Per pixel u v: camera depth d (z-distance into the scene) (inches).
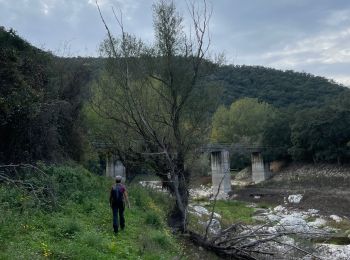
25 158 778.2
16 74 749.3
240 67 6481.3
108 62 941.2
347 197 2054.6
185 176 916.0
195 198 2100.1
